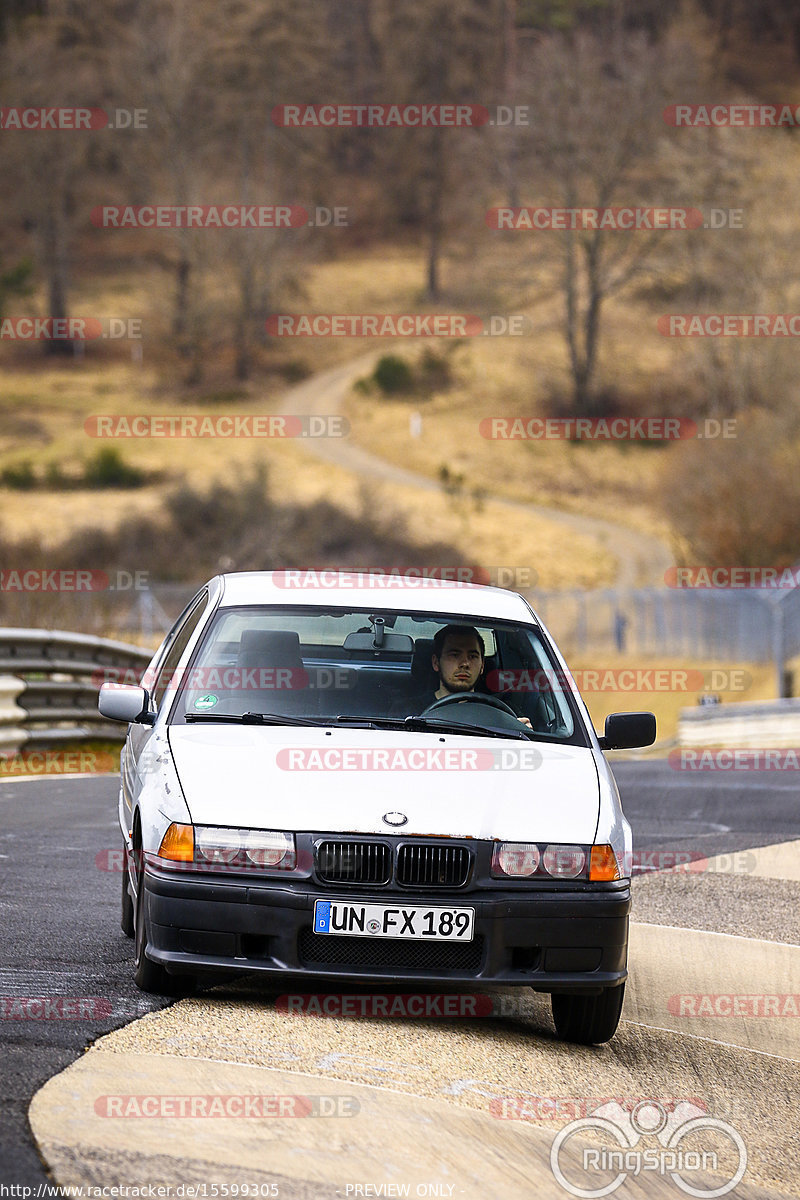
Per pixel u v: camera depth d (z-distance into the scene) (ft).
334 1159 45.06
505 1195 44.68
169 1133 45.34
